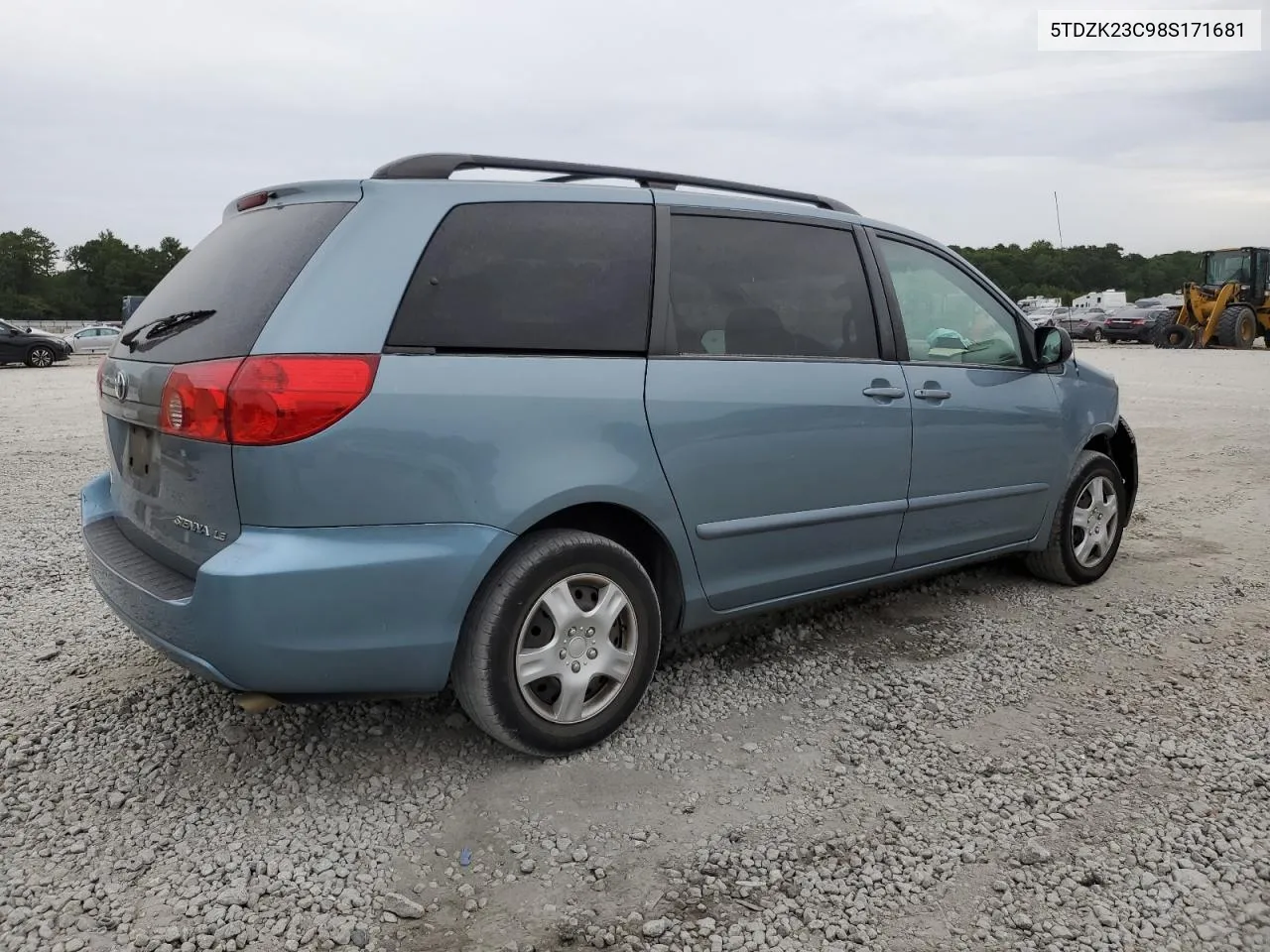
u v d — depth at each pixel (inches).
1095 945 87.9
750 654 155.9
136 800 110.2
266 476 98.2
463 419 106.3
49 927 88.4
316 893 94.0
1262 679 147.3
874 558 154.2
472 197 114.7
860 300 151.2
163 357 109.7
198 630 100.0
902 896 94.6
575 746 119.5
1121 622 173.5
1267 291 1086.4
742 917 91.4
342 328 102.0
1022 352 180.1
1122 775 117.9
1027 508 179.6
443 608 106.3
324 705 134.0
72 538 227.9
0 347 1047.6
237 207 129.4
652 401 121.6
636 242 126.3
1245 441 384.5
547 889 95.3
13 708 133.5
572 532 116.7
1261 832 105.6
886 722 132.4
